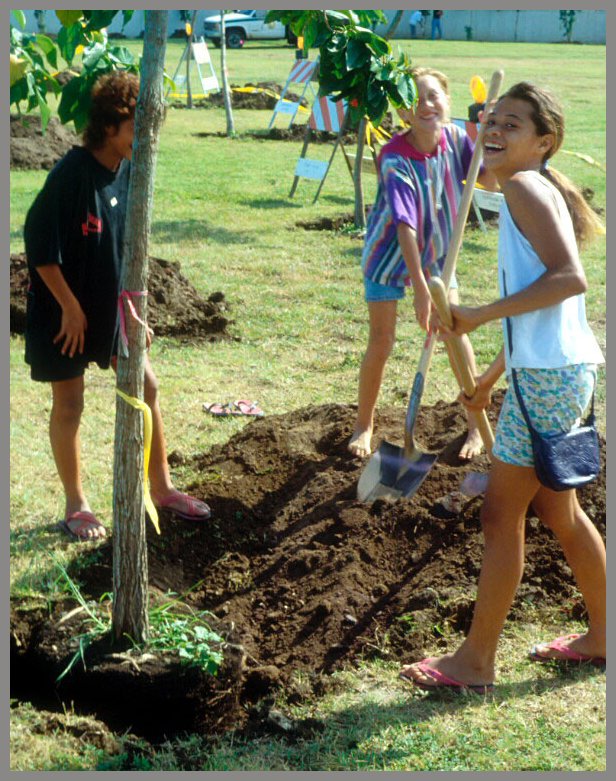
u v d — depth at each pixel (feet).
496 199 35.47
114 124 14.67
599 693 12.39
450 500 15.64
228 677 12.27
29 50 15.99
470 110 33.19
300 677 12.76
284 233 36.37
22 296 24.95
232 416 20.62
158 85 11.46
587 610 13.03
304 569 14.78
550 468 11.44
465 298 28.81
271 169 49.88
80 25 14.98
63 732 11.61
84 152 14.96
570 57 120.67
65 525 16.08
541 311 11.55
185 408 20.98
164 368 23.16
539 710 12.07
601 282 30.27
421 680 12.46
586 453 11.79
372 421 17.95
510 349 11.67
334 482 16.57
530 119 11.78
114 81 14.69
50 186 14.75
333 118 40.86
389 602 14.08
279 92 76.54
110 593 14.02
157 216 38.60
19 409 20.83
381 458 15.14
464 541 15.02
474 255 33.71
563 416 11.65
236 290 29.04
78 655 12.30
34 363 15.55
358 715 11.93
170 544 15.44
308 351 24.54
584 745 11.40
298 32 16.85
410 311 27.81
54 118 49.83
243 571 15.17
